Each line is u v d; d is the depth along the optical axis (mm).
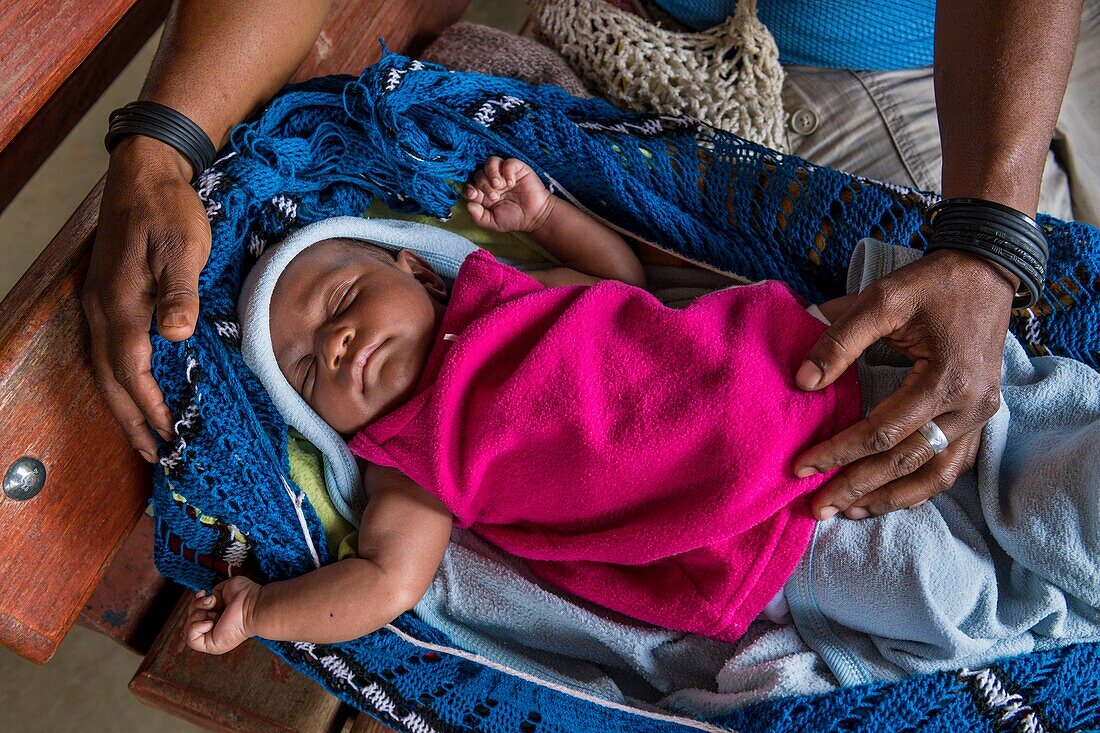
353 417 926
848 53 1173
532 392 888
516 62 1166
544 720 872
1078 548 790
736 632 888
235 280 918
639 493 884
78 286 791
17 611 780
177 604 1068
